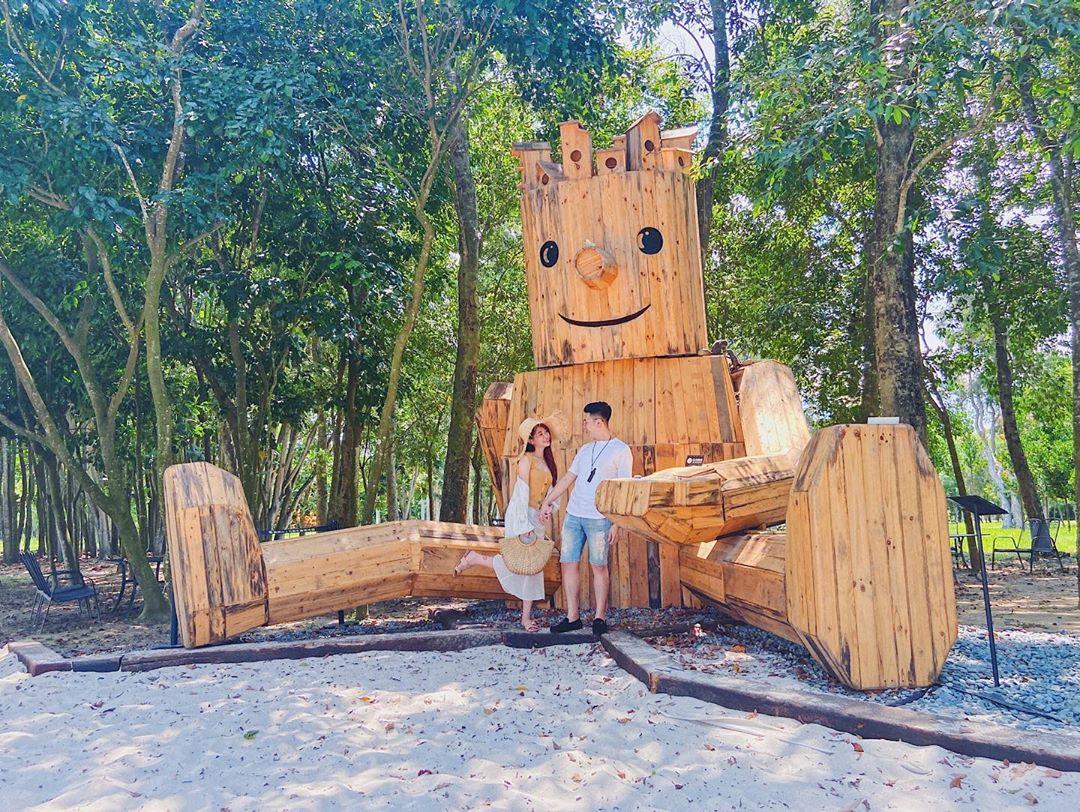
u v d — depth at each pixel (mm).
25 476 23094
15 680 6109
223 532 6402
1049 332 14680
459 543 7141
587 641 6438
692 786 3533
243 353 12617
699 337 7582
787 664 5320
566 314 7543
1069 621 8164
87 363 9844
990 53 7051
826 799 3369
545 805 3395
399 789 3574
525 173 7922
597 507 5883
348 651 6395
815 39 11727
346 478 13031
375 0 9961
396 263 11836
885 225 8586
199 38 9945
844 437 4734
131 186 9539
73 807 3467
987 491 40594
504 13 9641
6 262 10266
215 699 5172
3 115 8734
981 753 3680
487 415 8070
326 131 10031
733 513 5637
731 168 13422
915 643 4672
